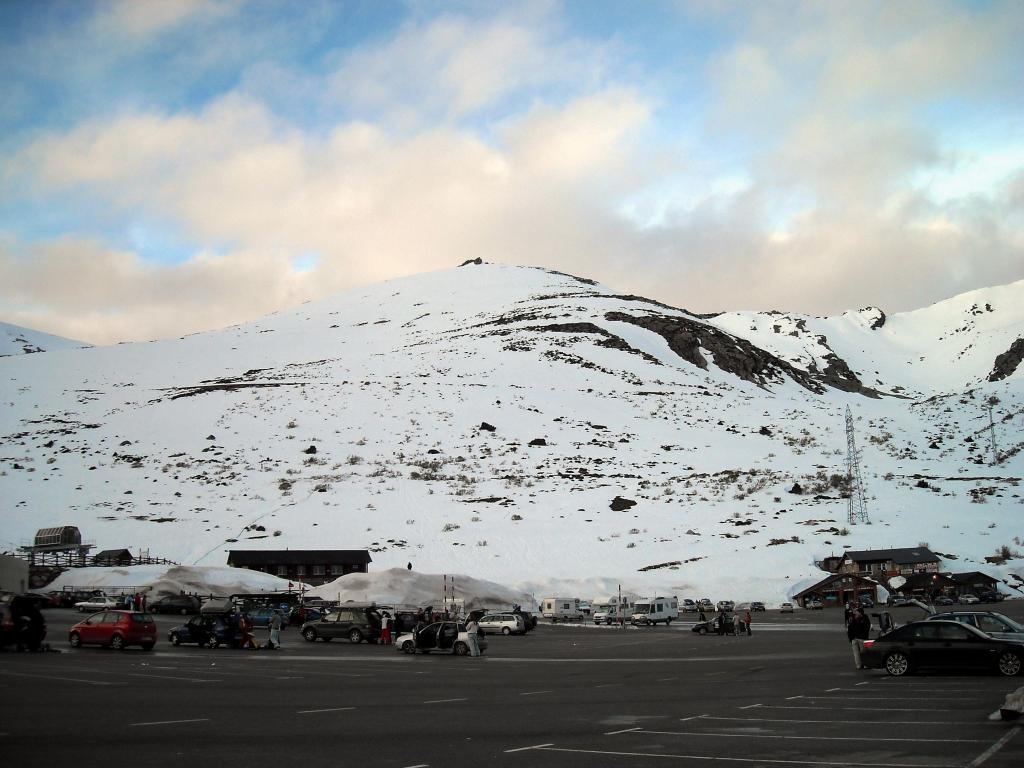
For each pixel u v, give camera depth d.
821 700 22.77
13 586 78.81
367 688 26.34
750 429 161.62
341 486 124.25
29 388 187.88
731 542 101.44
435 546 102.06
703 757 15.33
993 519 107.62
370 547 101.56
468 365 196.38
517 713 21.02
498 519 111.62
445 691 25.70
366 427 152.75
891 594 88.75
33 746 16.19
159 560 95.88
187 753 15.70
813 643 47.56
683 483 126.50
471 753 15.84
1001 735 16.80
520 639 55.62
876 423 168.75
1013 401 171.12
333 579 93.25
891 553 92.94
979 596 87.62
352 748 16.33
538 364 198.25
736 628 58.69
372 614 50.88
